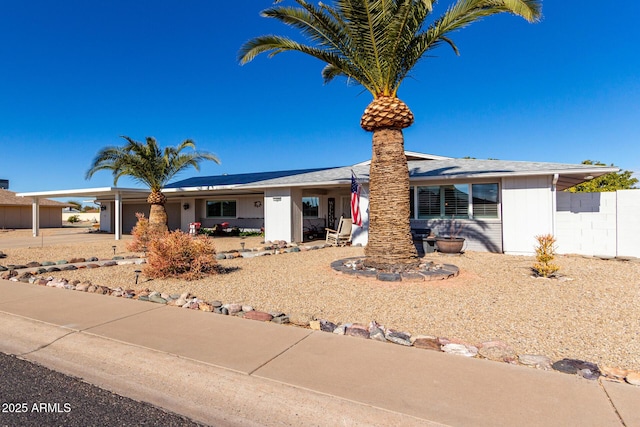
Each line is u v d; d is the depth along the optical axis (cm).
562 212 1205
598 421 278
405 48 829
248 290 720
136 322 525
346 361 390
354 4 745
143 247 1446
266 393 332
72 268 1001
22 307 607
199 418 304
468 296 640
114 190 1986
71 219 4975
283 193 1653
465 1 751
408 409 299
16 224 3538
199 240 912
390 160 827
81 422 295
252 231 2286
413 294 656
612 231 1150
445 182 1338
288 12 824
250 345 436
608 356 399
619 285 714
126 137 1656
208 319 538
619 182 2488
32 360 418
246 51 870
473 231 1291
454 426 276
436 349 422
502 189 1235
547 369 368
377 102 826
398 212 823
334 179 1582
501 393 321
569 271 861
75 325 515
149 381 363
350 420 291
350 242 1512
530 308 570
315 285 745
